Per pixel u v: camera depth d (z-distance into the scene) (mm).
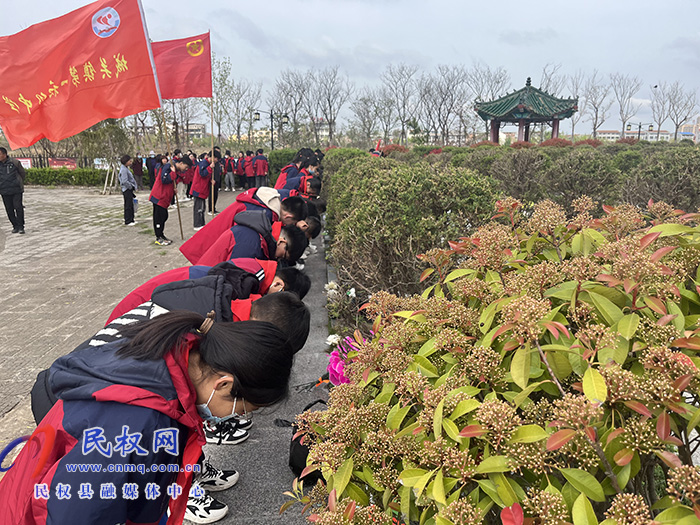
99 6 5402
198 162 10773
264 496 2613
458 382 1263
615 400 1031
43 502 1194
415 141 43562
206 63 8273
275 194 4102
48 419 1292
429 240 3818
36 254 8438
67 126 5484
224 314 1820
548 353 1206
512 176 9781
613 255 1365
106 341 1511
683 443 1068
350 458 1278
